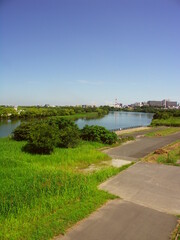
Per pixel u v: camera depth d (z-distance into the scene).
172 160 15.45
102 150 19.61
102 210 8.19
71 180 10.37
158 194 9.83
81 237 6.53
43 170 11.91
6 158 13.66
